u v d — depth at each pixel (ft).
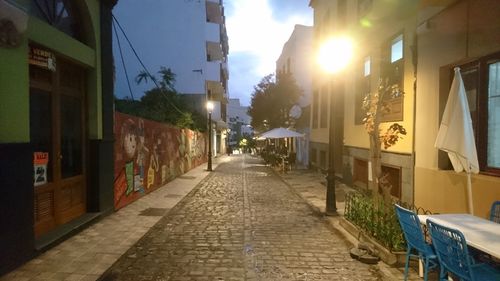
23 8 18.66
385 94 23.76
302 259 19.86
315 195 41.24
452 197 23.04
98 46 28.55
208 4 119.44
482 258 14.19
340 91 54.44
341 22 51.13
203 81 114.11
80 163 27.48
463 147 17.70
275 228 26.61
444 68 24.66
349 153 47.65
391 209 21.11
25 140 18.70
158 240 23.36
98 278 16.67
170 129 56.34
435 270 17.28
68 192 25.52
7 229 17.01
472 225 14.75
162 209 33.01
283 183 53.98
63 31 25.38
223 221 28.81
